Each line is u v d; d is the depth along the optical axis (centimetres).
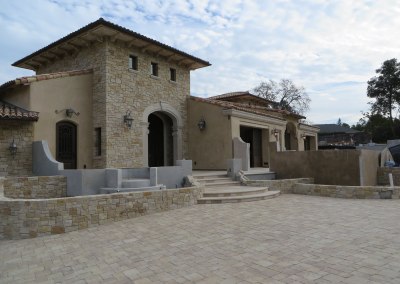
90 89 1600
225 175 1584
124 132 1617
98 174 1177
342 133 5284
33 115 1287
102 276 521
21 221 782
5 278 532
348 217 856
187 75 2056
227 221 852
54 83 1445
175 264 559
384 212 908
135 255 616
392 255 552
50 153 1290
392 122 4912
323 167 1552
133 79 1683
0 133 1255
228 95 2752
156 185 1200
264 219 862
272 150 1741
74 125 1544
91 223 849
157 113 1992
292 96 4828
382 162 1858
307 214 911
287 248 616
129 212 927
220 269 526
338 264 521
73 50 1705
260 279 477
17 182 1109
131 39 1611
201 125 1938
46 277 529
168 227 812
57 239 752
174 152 1964
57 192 1186
